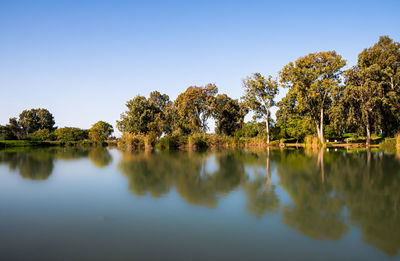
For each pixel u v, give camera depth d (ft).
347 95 104.53
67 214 19.27
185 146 118.93
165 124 169.37
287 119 185.68
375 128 113.09
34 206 21.45
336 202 22.07
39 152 91.25
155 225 16.83
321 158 59.00
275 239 14.61
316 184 29.60
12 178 34.99
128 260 12.25
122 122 189.47
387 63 107.55
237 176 35.37
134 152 90.89
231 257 12.49
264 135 162.20
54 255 12.84
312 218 18.03
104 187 28.50
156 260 12.23
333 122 113.19
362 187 27.89
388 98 99.81
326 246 13.70
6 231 16.02
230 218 18.10
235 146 129.18
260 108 143.84
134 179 33.35
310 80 121.08
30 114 303.48
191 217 18.37
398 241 14.26
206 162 53.36
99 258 12.48
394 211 19.54
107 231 15.89
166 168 43.98
